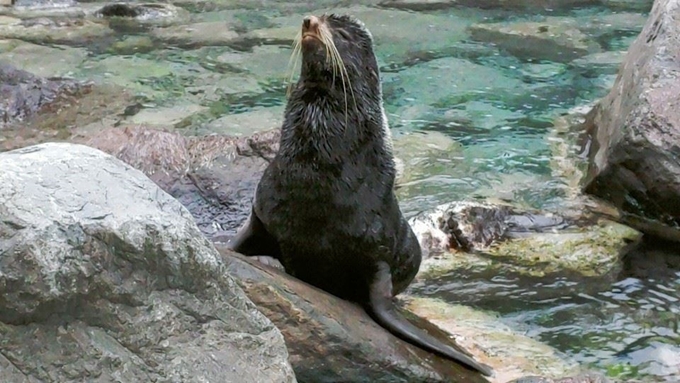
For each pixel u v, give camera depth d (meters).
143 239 11.09
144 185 11.75
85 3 50.66
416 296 20.88
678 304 20.92
